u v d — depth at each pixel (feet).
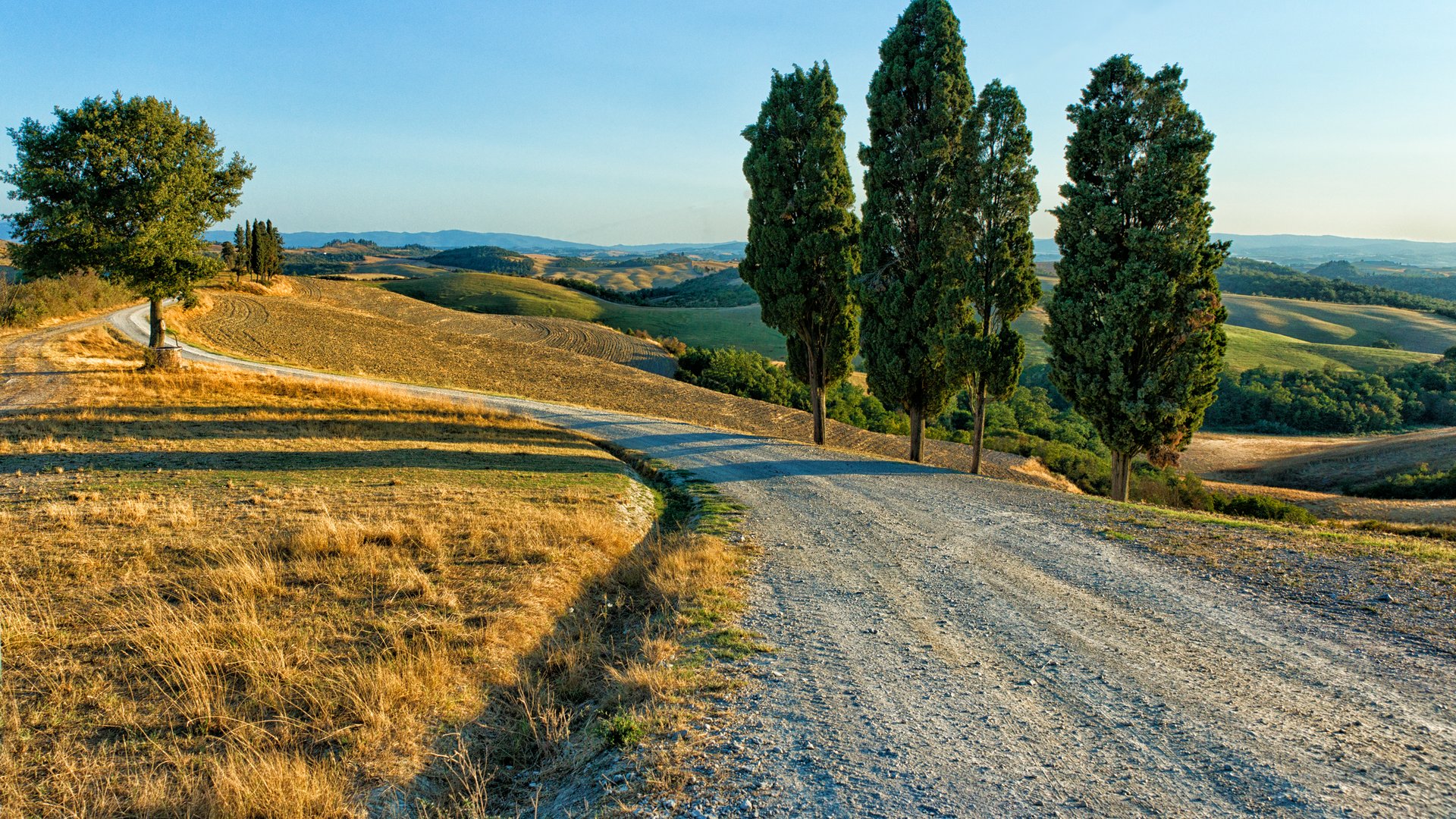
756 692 19.70
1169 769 15.16
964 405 261.85
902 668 21.53
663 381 193.57
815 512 49.16
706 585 30.32
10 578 28.02
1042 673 20.88
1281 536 36.35
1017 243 78.69
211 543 33.76
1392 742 16.02
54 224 77.66
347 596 27.27
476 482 54.70
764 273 99.96
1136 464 148.36
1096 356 64.85
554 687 21.15
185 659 20.40
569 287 561.84
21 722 17.44
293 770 15.17
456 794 15.52
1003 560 35.17
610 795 14.57
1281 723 17.15
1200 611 25.95
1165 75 62.39
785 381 251.39
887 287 88.28
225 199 92.17
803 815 13.51
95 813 13.98
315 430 76.07
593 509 45.65
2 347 106.01
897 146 85.05
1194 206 61.46
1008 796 14.15
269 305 231.50
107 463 54.65
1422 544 33.71
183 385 89.56
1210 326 61.98
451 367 172.96
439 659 20.83
